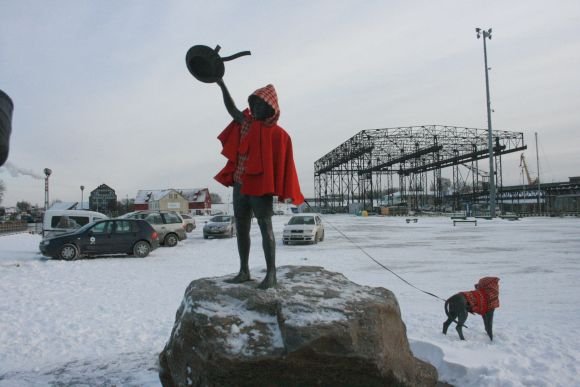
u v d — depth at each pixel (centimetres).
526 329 670
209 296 397
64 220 2042
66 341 643
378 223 4312
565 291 992
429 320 725
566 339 614
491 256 1644
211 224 2759
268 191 402
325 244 2212
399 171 7331
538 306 848
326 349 348
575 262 1463
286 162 425
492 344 595
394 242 2284
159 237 2136
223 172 453
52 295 965
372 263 1477
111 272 1313
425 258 1605
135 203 8950
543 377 478
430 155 7000
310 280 445
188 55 423
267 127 415
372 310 377
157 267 1424
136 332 686
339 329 352
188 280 1163
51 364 554
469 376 495
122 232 1694
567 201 6456
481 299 616
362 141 6000
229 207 10200
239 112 440
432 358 548
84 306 856
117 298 931
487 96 4391
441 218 5388
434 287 1041
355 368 354
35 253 1925
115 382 497
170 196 8844
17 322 741
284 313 367
